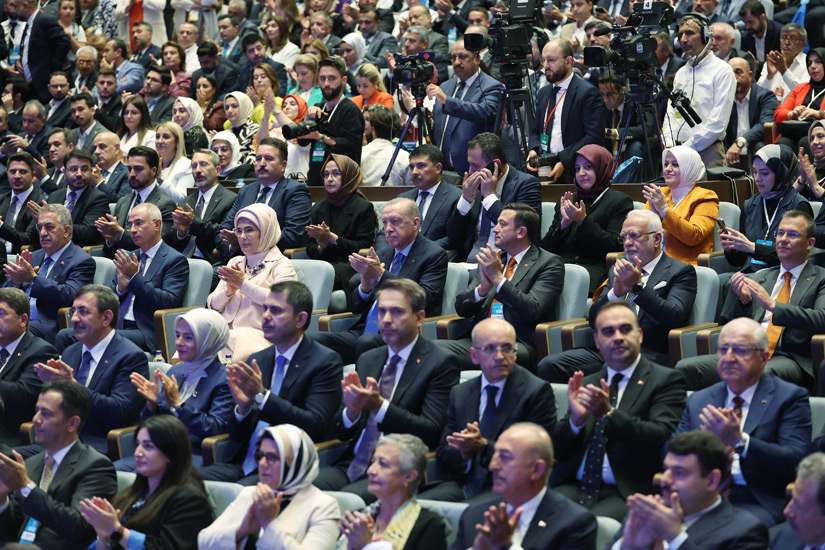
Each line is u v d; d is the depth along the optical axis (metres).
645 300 6.18
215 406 5.99
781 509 4.74
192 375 6.12
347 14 13.56
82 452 5.45
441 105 9.33
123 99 11.46
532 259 6.70
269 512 4.62
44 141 11.60
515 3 8.65
